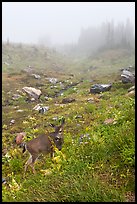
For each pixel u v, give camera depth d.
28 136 15.14
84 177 7.76
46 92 37.47
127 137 9.19
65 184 7.65
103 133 11.55
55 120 18.02
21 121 20.42
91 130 13.01
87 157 9.41
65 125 15.54
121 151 8.70
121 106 15.85
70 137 12.84
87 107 18.92
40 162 10.89
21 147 13.74
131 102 15.63
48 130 16.05
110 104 18.52
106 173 8.19
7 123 20.41
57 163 10.08
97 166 8.63
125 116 12.27
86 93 29.11
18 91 35.19
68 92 35.12
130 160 8.18
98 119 15.02
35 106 26.14
